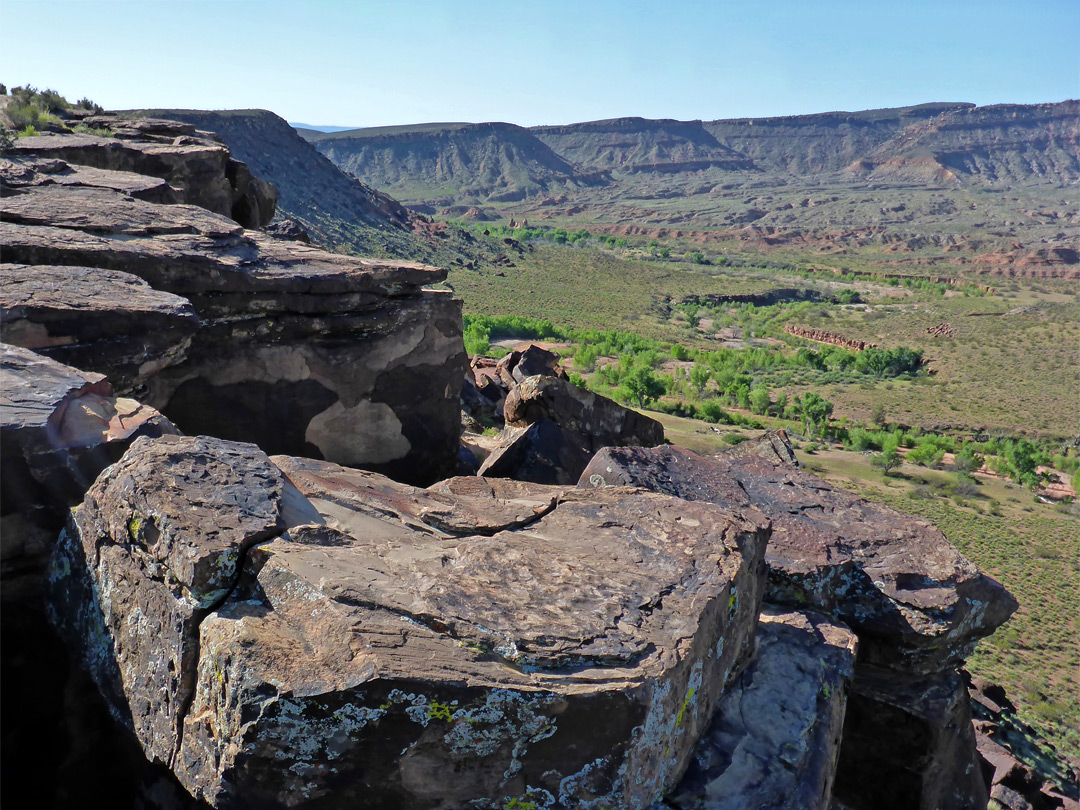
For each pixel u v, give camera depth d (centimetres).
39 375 497
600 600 396
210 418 787
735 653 471
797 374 11738
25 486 432
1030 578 4747
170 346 653
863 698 587
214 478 409
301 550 372
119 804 414
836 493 714
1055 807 1112
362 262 900
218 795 316
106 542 396
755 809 390
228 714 310
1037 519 6009
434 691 312
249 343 799
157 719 354
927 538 642
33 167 1053
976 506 6262
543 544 451
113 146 1354
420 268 922
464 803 325
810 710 463
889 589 588
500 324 12388
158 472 394
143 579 371
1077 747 2250
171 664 347
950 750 595
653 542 469
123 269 728
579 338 12394
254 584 357
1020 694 3092
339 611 334
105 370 610
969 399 10531
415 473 969
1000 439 8900
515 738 326
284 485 440
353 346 869
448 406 985
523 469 896
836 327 16238
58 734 405
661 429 1253
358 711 305
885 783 589
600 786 342
